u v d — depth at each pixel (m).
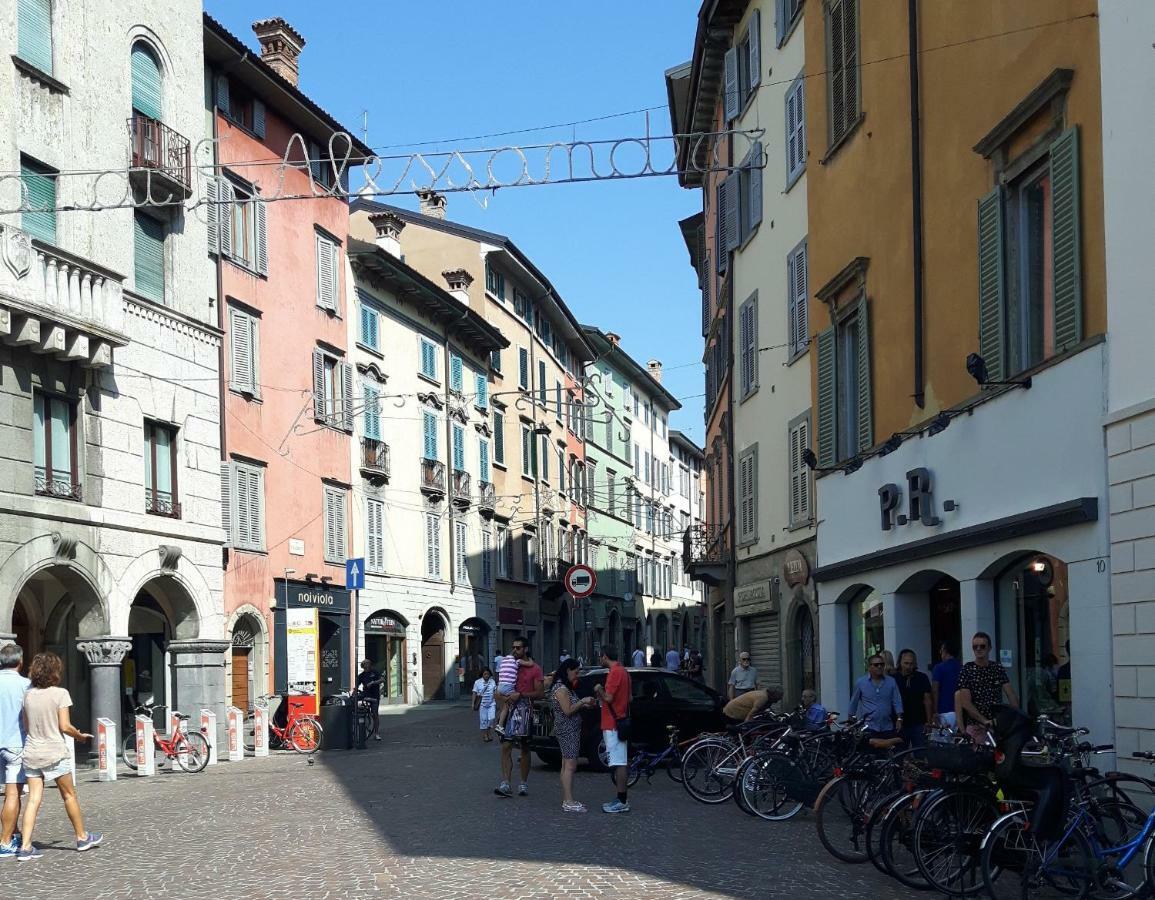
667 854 11.87
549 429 60.19
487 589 51.91
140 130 26.06
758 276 28.20
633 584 75.69
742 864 11.28
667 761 18.11
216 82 32.91
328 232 39.19
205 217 28.56
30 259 21.98
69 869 11.74
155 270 26.80
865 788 11.76
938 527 17.27
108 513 24.28
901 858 10.27
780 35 25.80
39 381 22.81
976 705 13.15
